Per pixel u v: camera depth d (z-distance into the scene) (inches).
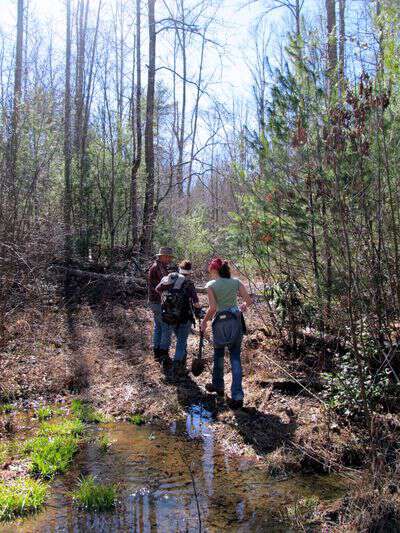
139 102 529.0
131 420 236.5
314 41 237.1
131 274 471.2
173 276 279.6
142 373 286.8
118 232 545.3
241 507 161.5
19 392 260.7
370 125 203.8
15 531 146.5
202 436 219.0
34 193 435.5
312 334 286.2
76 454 199.9
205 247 552.1
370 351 218.5
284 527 150.6
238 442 210.4
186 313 279.1
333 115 201.8
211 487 174.4
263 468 189.3
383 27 220.4
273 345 295.7
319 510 159.9
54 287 401.7
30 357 301.4
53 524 150.6
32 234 390.9
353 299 214.5
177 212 646.5
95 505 160.1
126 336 345.7
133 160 523.8
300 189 253.1
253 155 277.4
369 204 205.9
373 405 211.2
